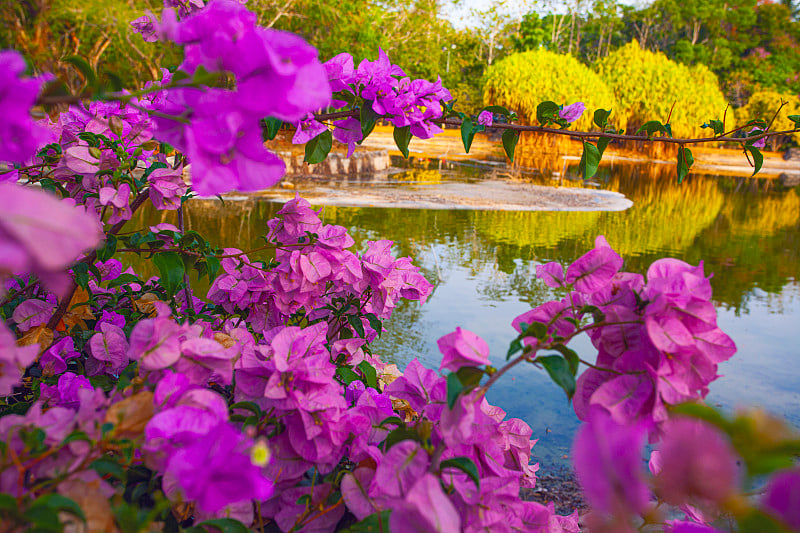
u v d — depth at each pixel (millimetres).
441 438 775
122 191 1161
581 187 11836
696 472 389
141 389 732
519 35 32281
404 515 613
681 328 634
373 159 12281
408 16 17609
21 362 637
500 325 3748
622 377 662
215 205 7355
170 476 665
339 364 1336
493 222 7543
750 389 3023
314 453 807
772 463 369
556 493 2082
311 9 14039
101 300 1497
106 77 589
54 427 618
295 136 1074
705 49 36625
